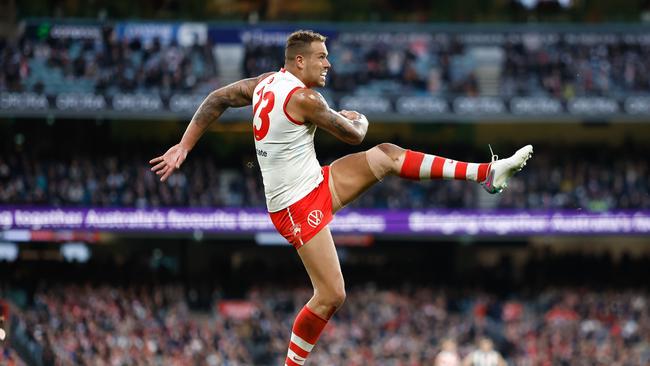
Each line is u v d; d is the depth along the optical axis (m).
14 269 113.50
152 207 112.44
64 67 120.12
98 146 123.75
